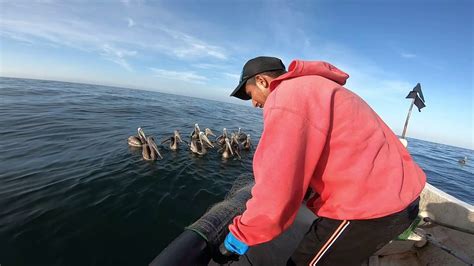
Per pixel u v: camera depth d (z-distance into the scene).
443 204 3.42
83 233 4.56
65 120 14.39
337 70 1.59
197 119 23.17
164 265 2.03
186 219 5.47
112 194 6.02
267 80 1.63
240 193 3.40
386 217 1.43
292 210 1.24
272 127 1.24
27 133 10.85
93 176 6.91
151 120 18.78
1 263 3.71
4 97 20.33
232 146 11.53
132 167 7.94
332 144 1.35
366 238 1.51
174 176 7.70
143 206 5.69
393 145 1.54
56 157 8.23
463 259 2.56
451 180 14.75
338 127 1.34
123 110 21.70
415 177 1.54
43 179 6.48
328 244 1.63
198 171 8.45
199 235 2.38
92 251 4.18
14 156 7.98
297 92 1.28
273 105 1.28
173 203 6.04
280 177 1.17
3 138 9.79
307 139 1.22
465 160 26.09
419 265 3.03
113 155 8.96
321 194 1.52
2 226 4.49
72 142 10.20
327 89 1.34
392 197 1.37
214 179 7.96
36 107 17.47
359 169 1.34
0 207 5.07
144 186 6.69
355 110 1.39
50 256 3.97
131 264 4.04
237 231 1.39
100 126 14.05
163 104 33.03
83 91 36.44
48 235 4.41
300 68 1.42
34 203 5.32
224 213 2.79
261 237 1.32
